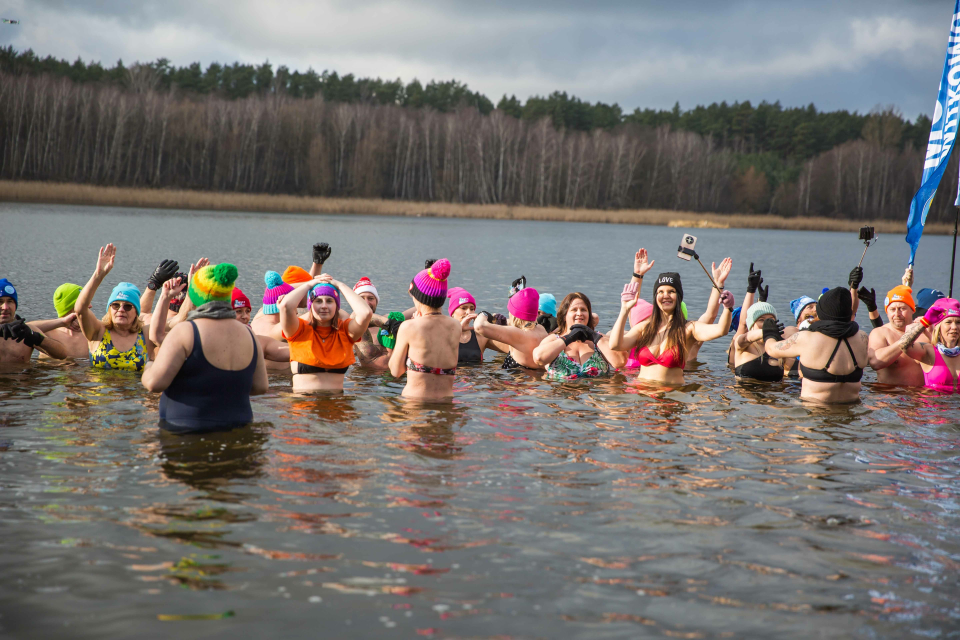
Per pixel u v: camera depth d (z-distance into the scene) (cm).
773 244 5431
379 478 486
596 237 5409
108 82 11038
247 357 588
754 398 775
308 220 6103
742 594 346
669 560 380
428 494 461
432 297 717
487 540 397
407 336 721
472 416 660
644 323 855
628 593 345
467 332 980
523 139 11344
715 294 841
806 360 770
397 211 8944
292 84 13662
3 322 809
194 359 567
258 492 453
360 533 400
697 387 830
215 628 305
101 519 407
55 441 539
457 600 334
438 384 724
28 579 340
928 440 615
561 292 1884
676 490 482
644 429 634
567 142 11388
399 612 322
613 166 11362
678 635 310
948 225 9994
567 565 371
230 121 10319
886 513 449
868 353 830
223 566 359
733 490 484
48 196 7044
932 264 3647
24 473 472
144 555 368
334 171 10981
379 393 745
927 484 504
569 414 681
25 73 10050
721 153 12481
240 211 7688
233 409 589
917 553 394
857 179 11538
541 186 10719
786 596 345
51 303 1311
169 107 9900
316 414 644
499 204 10625
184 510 422
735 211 11694
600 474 509
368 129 11088
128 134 9712
